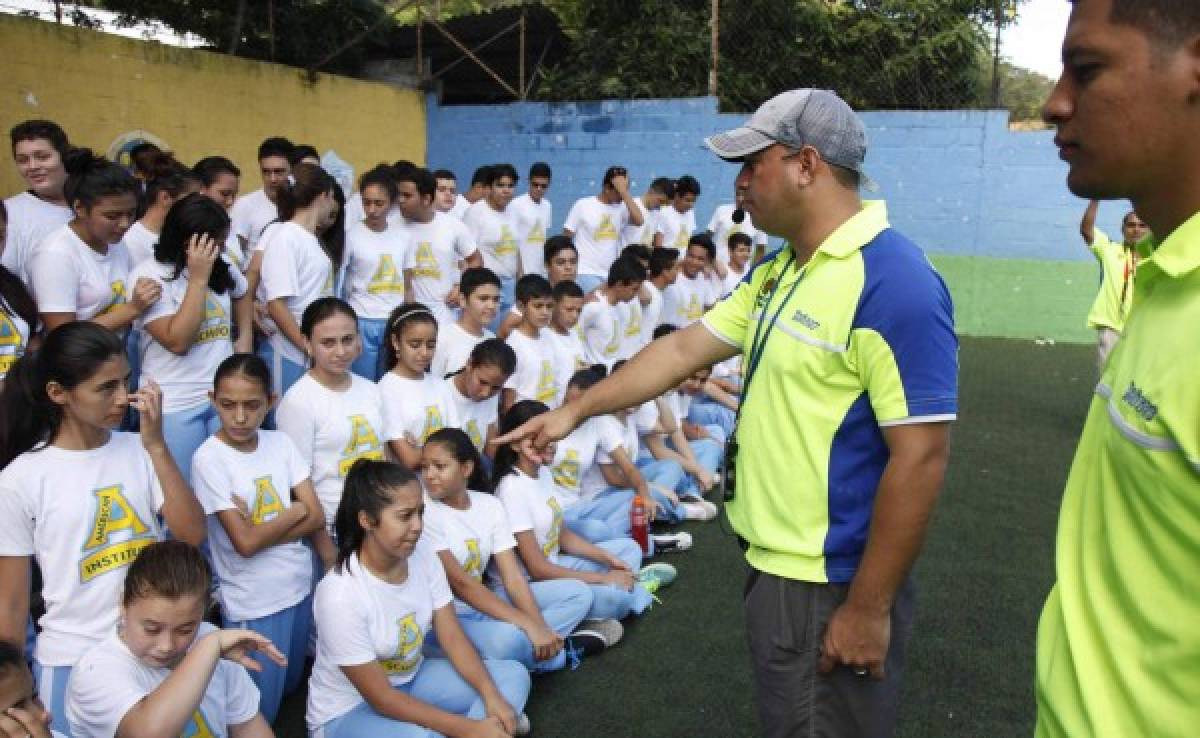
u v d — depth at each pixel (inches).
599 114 421.1
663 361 85.6
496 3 551.5
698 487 206.5
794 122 70.2
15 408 94.0
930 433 65.2
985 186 393.1
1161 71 37.2
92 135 304.3
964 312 407.2
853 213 71.9
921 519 65.7
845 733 72.6
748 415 75.0
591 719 115.5
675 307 272.2
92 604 94.8
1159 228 41.9
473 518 129.7
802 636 72.0
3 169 280.1
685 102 408.8
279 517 116.3
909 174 401.1
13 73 280.2
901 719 117.7
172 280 142.6
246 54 402.3
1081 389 307.4
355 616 101.3
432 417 149.7
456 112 443.5
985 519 188.7
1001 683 126.6
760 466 73.1
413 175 216.8
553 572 138.5
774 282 76.5
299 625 121.2
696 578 160.7
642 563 166.9
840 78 430.6
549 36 458.0
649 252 254.1
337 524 105.3
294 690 123.4
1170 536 38.4
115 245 149.1
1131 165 39.1
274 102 369.7
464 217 277.4
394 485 101.6
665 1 427.8
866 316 66.7
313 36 413.7
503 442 88.2
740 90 422.6
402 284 207.0
